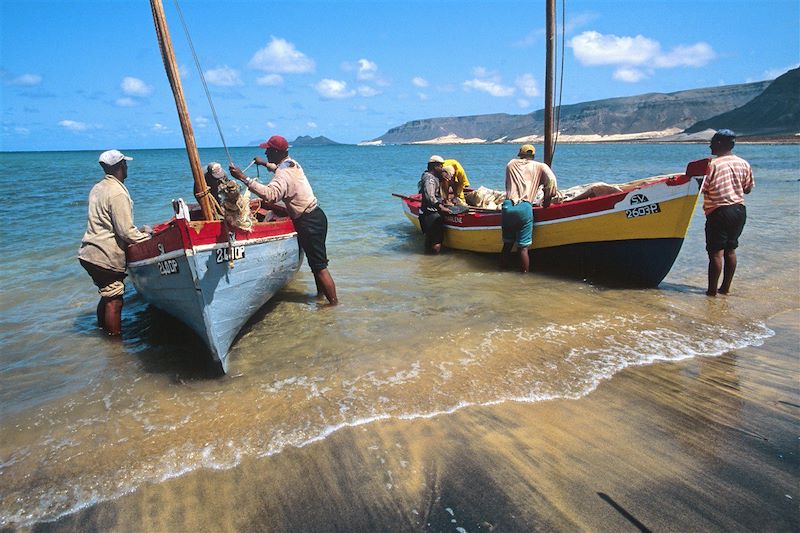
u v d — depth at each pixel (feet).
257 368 15.28
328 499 9.69
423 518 9.14
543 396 13.26
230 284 16.10
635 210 22.24
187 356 16.62
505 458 10.77
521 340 16.79
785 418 12.16
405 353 15.93
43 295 23.49
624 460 10.64
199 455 11.09
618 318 18.81
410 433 11.69
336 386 13.94
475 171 111.34
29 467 10.90
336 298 21.08
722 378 14.14
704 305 20.25
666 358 15.42
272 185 19.19
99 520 9.36
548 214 25.23
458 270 26.84
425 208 31.12
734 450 10.93
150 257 16.61
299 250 22.07
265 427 12.07
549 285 23.54
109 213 17.70
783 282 23.16
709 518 9.00
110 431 12.15
